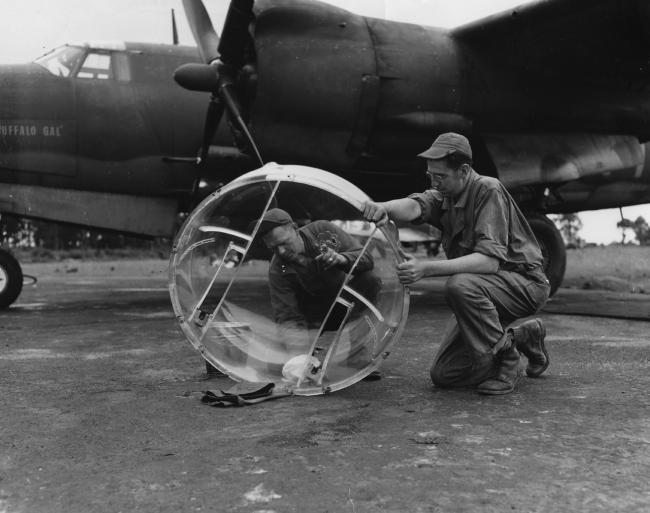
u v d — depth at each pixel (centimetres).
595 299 868
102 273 1778
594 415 288
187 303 350
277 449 244
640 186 1019
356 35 682
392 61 688
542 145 779
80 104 794
